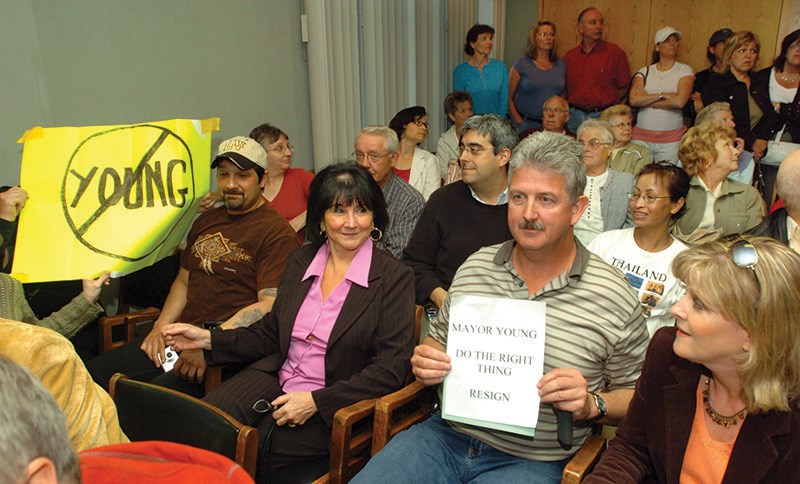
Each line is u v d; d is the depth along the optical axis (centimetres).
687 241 221
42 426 59
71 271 189
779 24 493
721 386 112
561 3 587
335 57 398
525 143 138
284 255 223
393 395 156
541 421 139
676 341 110
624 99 531
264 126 320
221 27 333
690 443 116
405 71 484
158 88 306
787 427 103
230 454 128
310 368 177
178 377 202
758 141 455
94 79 277
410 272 179
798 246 175
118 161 196
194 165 205
